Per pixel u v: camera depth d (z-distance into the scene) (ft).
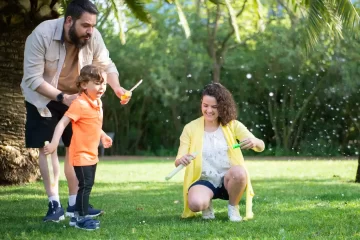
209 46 82.89
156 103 91.76
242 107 87.10
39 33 19.29
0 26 32.71
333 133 82.02
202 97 18.51
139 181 38.55
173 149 91.61
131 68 85.46
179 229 16.83
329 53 77.82
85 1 18.86
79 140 17.51
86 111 17.58
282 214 19.66
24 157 33.58
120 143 92.58
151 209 21.86
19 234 16.48
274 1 79.66
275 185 33.01
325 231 16.25
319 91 82.94
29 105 19.74
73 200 19.79
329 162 61.11
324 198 24.41
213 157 18.47
